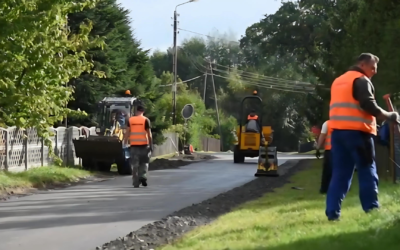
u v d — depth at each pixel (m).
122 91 82.69
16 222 24.02
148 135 38.66
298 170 53.72
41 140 48.47
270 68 167.88
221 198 31.25
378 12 40.62
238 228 19.27
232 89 191.25
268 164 47.00
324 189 30.23
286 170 54.78
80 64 43.34
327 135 29.98
